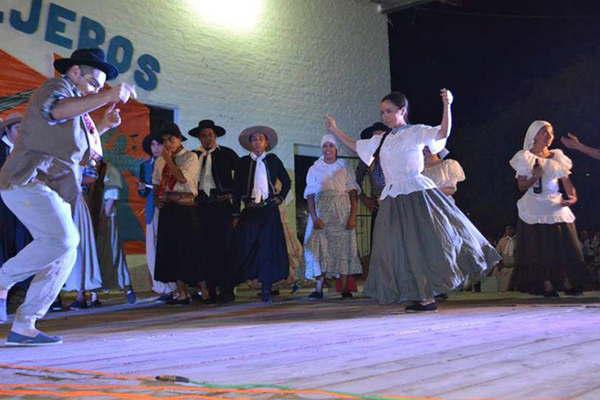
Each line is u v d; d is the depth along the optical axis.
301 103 12.09
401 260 4.88
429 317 4.42
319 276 7.09
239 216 7.15
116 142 9.50
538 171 6.18
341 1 12.95
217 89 10.86
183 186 6.73
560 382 2.04
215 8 10.92
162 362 2.71
